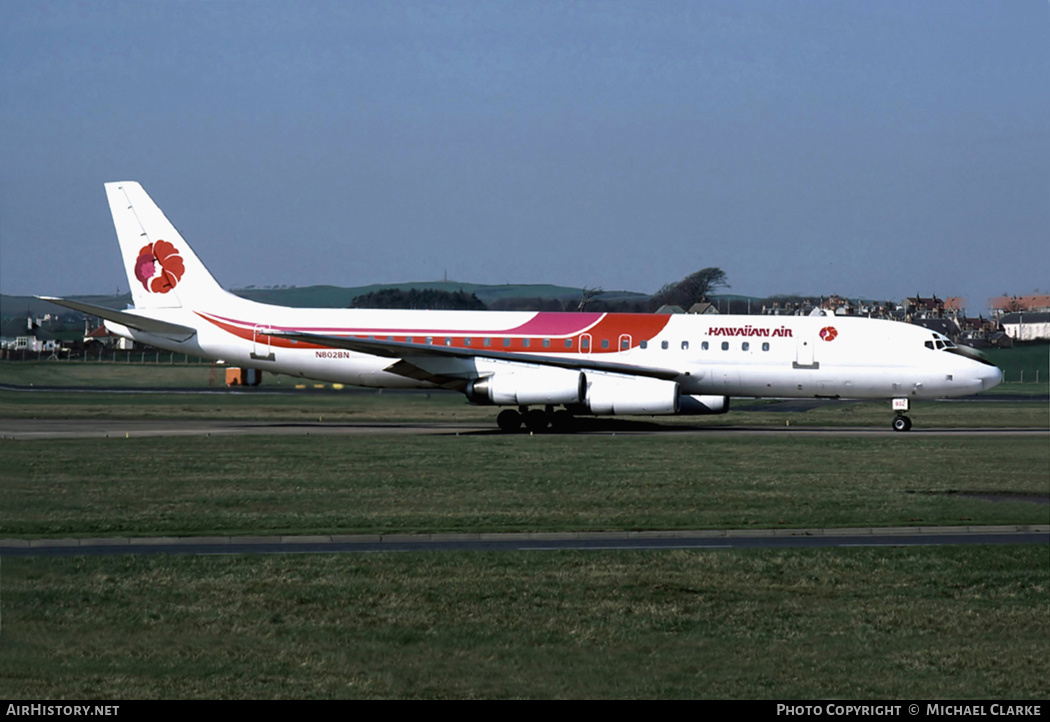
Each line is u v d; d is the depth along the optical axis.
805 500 91.94
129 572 64.44
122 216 176.25
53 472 108.06
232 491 95.69
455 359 164.38
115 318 171.75
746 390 165.62
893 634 56.50
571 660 51.75
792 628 57.12
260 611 57.62
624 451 130.12
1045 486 100.94
